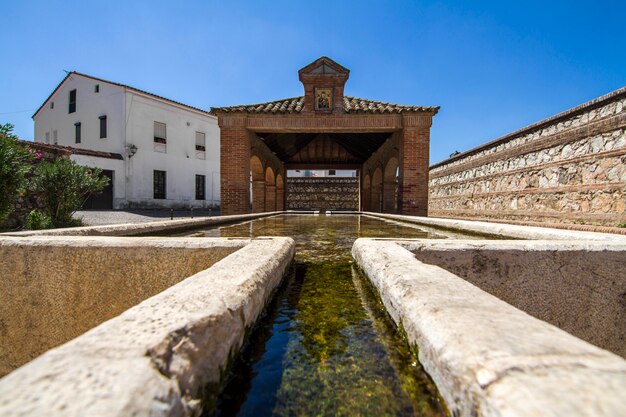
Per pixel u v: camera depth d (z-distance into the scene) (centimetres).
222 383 87
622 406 49
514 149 781
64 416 47
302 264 232
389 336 116
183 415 63
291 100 990
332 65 843
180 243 205
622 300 191
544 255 190
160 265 203
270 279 149
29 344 207
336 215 1073
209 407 78
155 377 59
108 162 1481
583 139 570
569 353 64
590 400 50
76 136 1709
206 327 82
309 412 80
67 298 205
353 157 1545
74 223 662
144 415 52
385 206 1134
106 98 1585
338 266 226
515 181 778
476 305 94
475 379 62
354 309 144
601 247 193
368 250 196
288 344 111
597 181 538
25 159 553
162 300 95
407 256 168
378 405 81
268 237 237
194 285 112
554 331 75
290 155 1470
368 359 101
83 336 70
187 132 1873
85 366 59
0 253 208
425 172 829
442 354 77
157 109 1703
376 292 157
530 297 189
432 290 110
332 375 94
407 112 829
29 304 207
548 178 661
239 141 845
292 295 163
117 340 68
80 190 682
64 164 663
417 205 830
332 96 849
